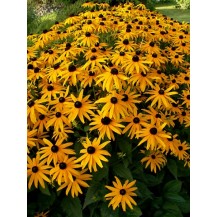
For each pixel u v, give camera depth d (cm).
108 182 44
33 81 53
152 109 47
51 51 56
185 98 55
